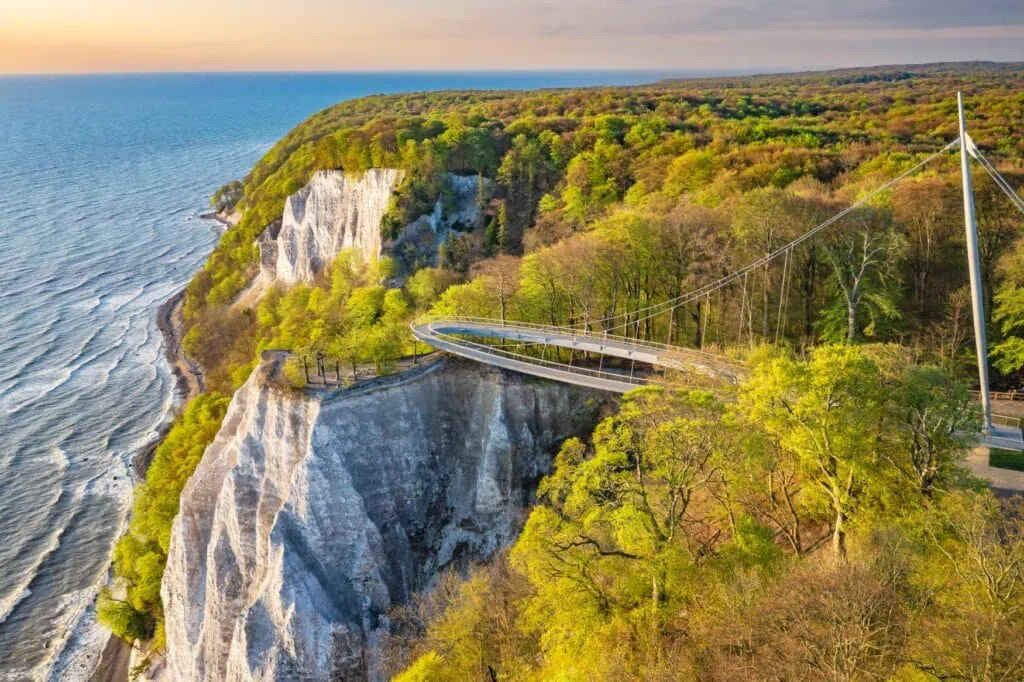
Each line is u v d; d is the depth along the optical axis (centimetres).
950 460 3381
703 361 4994
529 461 5894
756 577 3134
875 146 9456
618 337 6122
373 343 5944
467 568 5800
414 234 10256
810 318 6009
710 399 3716
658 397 3831
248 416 5953
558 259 6538
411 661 4881
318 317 8494
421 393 5928
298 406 5594
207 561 5934
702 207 6669
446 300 7212
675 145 10325
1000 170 6675
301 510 5341
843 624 2506
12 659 6725
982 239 5847
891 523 3070
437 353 6259
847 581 2658
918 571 2855
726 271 6103
